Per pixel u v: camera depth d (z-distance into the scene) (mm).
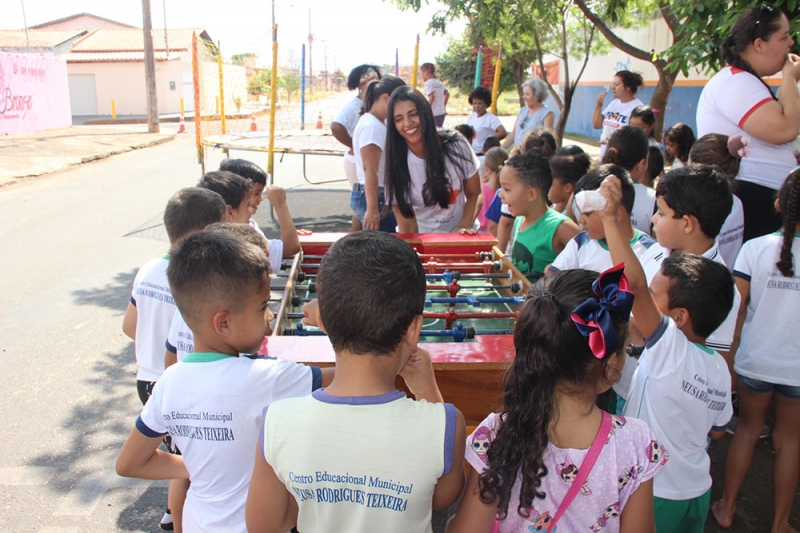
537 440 1485
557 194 4133
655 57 6695
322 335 2496
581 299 1535
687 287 2137
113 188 10977
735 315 2451
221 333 1798
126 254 6992
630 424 1558
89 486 3127
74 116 32312
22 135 17828
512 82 22125
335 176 13039
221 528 1739
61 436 3545
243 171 3449
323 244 3834
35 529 2824
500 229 4145
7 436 3529
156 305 2523
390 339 1438
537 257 3492
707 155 3494
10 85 17734
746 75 3557
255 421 1727
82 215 8844
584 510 1528
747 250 2748
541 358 1507
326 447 1407
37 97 19344
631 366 2473
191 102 34344
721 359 2217
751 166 3629
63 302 5574
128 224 8336
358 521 1434
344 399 1435
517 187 3422
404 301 1441
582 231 3176
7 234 7844
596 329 1436
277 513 1518
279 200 3463
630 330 2379
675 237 2561
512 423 1520
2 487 3100
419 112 3928
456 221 4488
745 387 2762
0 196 10211
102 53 34281
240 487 1759
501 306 3275
